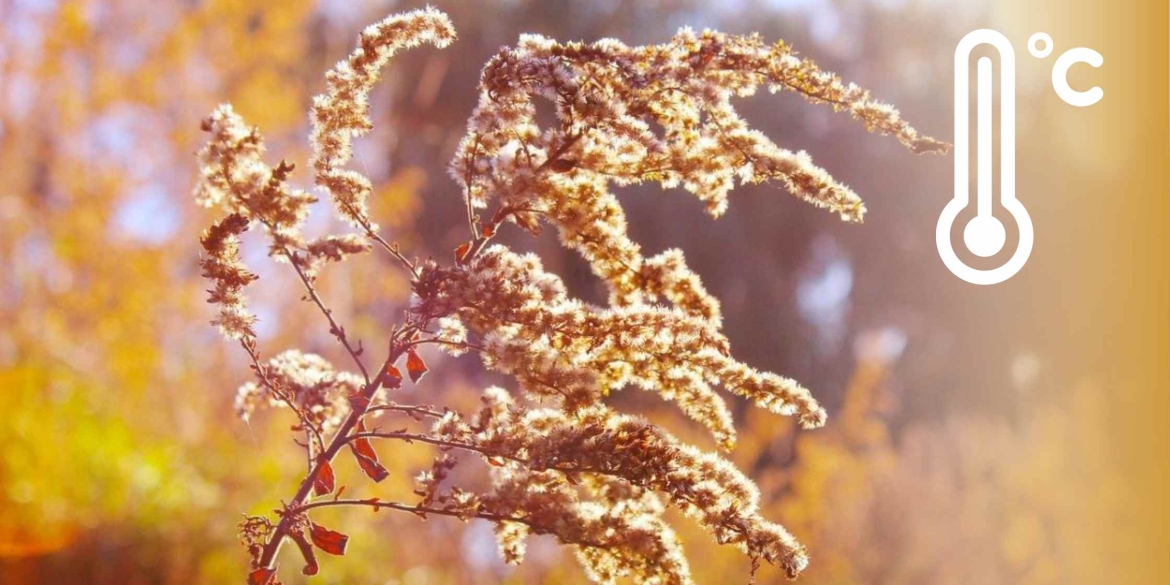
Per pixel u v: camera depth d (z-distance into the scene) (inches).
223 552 186.5
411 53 438.6
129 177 306.3
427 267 53.9
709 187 59.0
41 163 303.9
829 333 548.7
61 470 185.6
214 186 57.6
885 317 540.4
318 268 57.2
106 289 274.2
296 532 55.4
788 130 536.7
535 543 247.3
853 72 529.3
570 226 58.2
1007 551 293.6
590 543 52.4
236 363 266.1
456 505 53.7
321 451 57.3
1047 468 291.9
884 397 360.8
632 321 55.5
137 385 247.1
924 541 305.3
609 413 55.4
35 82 302.7
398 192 374.3
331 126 59.2
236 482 211.6
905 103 535.2
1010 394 401.1
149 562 178.7
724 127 58.2
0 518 172.6
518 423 55.2
